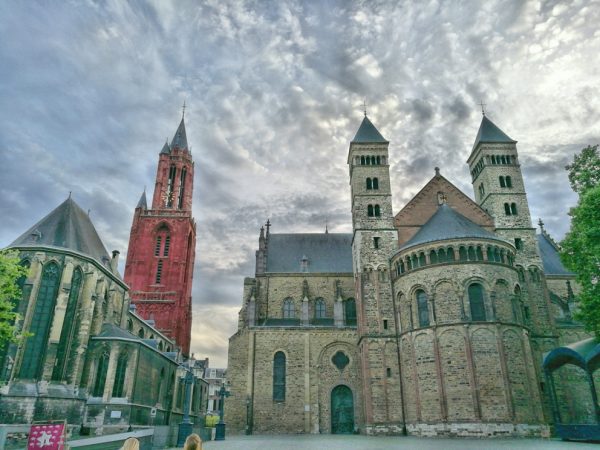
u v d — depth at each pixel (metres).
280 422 61.53
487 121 70.12
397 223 64.38
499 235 61.28
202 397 99.25
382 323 57.78
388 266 61.22
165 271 99.00
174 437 32.66
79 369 47.50
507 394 44.75
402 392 53.94
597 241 34.50
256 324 68.75
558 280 67.19
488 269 49.94
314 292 74.75
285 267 77.75
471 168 71.44
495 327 47.25
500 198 63.56
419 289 53.19
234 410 63.12
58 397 44.09
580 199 38.06
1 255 37.16
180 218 104.00
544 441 37.75
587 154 38.94
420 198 65.81
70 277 49.47
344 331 66.19
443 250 52.09
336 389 63.66
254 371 64.31
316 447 33.06
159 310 95.25
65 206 56.03
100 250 60.06
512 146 66.62
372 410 54.03
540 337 55.38
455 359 47.22
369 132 72.62
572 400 51.28
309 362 64.62
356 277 65.44
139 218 103.00
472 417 44.62
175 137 118.56
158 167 112.31
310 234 85.75
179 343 93.94
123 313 63.34
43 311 47.22
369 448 31.66
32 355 45.19
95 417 45.94
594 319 37.69
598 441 34.22
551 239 76.25
